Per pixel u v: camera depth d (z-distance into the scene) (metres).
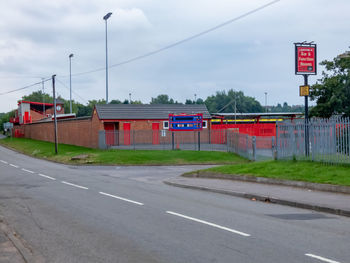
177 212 11.18
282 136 19.33
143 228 9.23
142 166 30.08
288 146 18.94
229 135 38.44
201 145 44.53
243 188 15.33
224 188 15.58
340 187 13.36
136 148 41.38
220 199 13.67
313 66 20.23
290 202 12.20
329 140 16.66
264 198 13.18
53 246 7.89
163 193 15.32
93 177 21.95
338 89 32.81
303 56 20.19
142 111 47.03
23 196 14.82
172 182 18.36
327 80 33.09
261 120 54.81
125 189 16.62
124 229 9.18
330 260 6.72
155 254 7.21
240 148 34.47
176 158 33.09
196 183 17.62
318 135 17.25
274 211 11.31
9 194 15.40
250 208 11.82
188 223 9.72
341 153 16.09
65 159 35.16
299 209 11.62
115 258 7.04
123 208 11.92
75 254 7.32
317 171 15.88
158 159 32.66
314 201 11.94
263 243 7.83
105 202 13.12
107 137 42.88
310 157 17.78
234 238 8.23
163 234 8.64
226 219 10.17
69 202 13.23
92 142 46.44
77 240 8.30
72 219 10.44
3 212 11.66
